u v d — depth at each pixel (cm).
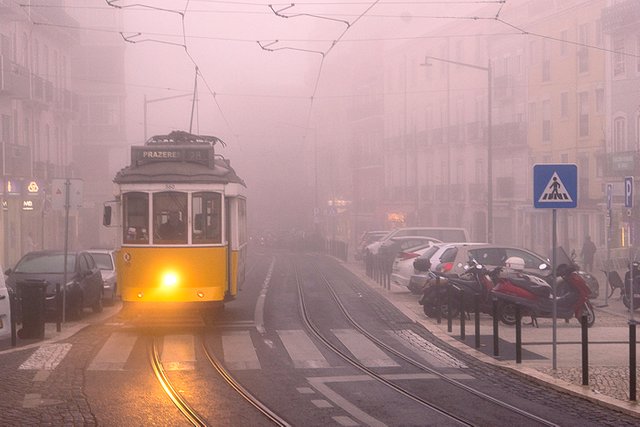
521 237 9894
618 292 5322
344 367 2431
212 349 2767
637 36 7850
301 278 6362
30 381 2206
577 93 8825
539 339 2997
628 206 3775
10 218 7694
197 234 3312
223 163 3794
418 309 4031
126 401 1950
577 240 8825
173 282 3294
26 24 8188
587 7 8625
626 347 2784
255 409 1859
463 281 3569
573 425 1705
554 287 2347
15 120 7938
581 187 8731
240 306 4178
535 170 2417
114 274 4681
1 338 2856
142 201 3316
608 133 8275
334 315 3775
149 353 2686
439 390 2084
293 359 2567
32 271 3872
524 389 2106
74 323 3603
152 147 3406
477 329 2784
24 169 7612
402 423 1722
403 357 2603
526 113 9788
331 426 1697
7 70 7262
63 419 1766
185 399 1973
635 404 1859
